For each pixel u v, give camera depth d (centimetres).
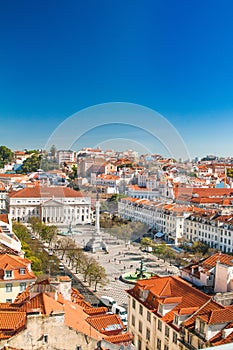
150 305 5972
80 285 10869
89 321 4219
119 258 12781
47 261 11450
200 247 14888
